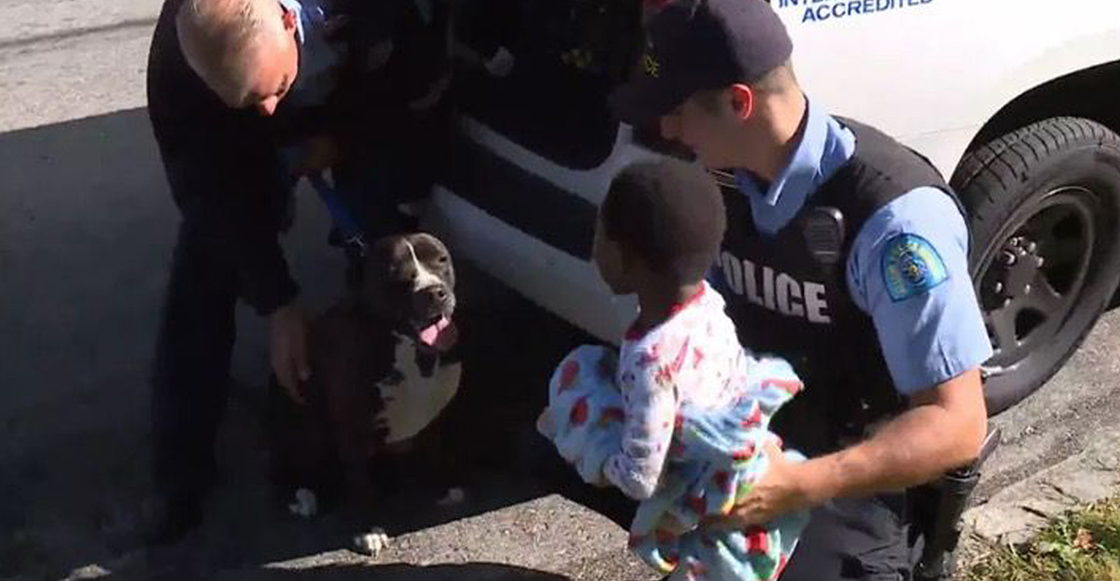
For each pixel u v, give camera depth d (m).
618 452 2.62
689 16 2.60
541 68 3.88
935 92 3.88
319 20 3.65
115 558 3.93
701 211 2.48
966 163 4.12
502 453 4.24
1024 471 4.21
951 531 3.07
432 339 3.69
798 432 2.91
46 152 6.09
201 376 3.96
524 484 4.21
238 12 3.24
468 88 4.02
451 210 4.17
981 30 3.88
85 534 4.02
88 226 5.56
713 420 2.54
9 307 5.06
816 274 2.72
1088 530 3.91
